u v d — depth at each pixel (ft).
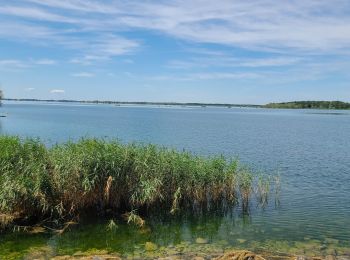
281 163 128.88
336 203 74.33
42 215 58.03
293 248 50.03
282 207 70.59
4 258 44.78
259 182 79.05
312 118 587.68
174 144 183.32
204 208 68.59
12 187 55.16
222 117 577.43
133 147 68.90
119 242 51.29
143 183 61.36
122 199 63.52
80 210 60.95
